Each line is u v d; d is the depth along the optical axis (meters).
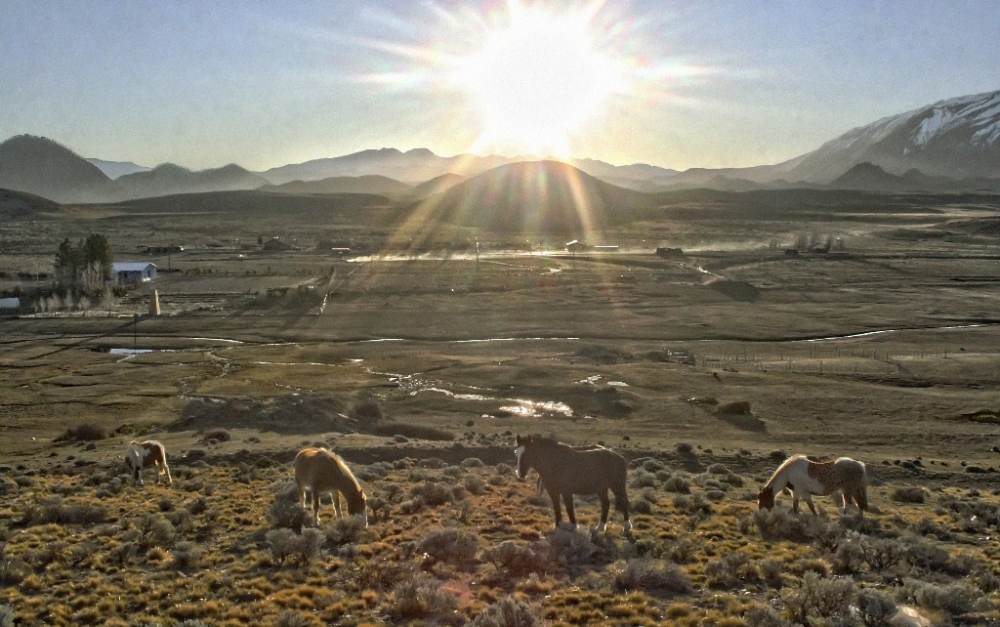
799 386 69.06
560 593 14.84
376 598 14.85
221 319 118.81
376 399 65.38
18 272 177.62
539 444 19.31
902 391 66.88
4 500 24.88
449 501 23.09
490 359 85.88
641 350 93.31
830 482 21.86
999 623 13.39
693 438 49.75
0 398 66.94
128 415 59.81
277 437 43.91
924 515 23.69
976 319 117.31
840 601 13.44
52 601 14.84
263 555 17.25
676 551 17.44
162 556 17.50
